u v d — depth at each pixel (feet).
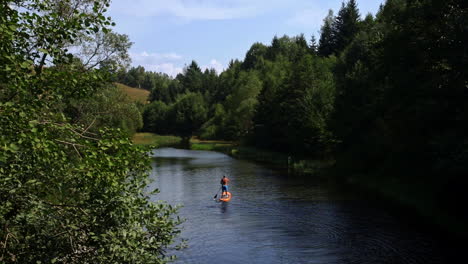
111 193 24.22
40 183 21.84
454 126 64.85
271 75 329.72
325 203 78.74
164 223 27.07
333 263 45.60
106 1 22.63
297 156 174.09
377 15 225.97
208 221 65.98
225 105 386.52
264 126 225.15
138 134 421.18
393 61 85.71
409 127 81.30
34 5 23.59
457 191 61.31
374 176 101.86
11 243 22.07
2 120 18.34
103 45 61.26
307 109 159.53
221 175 126.31
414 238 53.93
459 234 54.54
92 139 23.26
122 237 23.71
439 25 73.05
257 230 60.03
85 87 23.56
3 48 18.94
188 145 318.04
